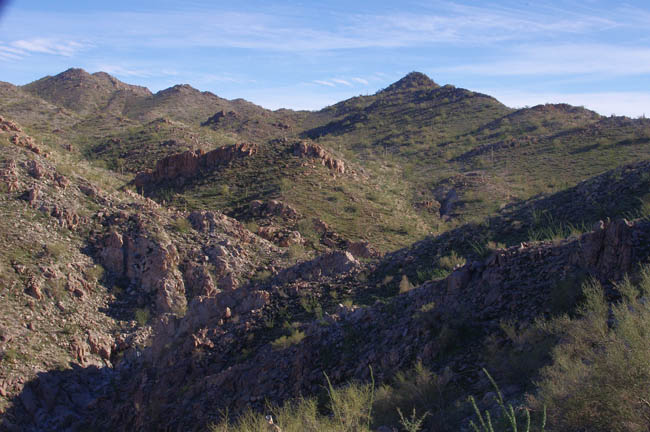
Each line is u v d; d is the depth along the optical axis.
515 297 12.52
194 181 61.47
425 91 180.75
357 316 15.52
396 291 19.36
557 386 6.97
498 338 11.27
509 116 132.50
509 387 8.84
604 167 72.69
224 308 20.50
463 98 161.50
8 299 25.14
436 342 11.89
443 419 8.52
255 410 13.77
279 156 63.97
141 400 18.12
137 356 24.53
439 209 67.56
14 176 33.84
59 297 27.03
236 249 34.22
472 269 14.64
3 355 21.56
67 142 103.38
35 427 19.67
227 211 51.75
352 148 129.38
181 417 15.46
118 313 28.95
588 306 10.40
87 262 31.00
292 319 18.48
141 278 31.27
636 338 6.45
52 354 23.31
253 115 197.62
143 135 106.62
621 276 11.07
